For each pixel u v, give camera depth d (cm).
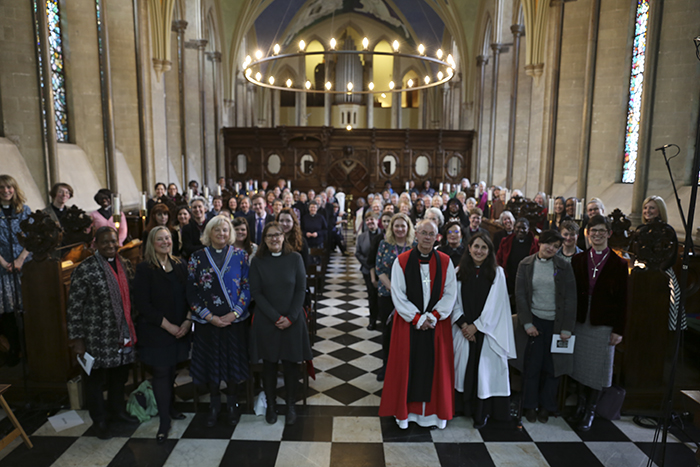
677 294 376
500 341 348
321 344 533
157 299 327
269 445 328
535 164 1100
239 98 2262
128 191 995
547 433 347
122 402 356
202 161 1620
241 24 1939
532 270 362
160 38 1134
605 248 350
